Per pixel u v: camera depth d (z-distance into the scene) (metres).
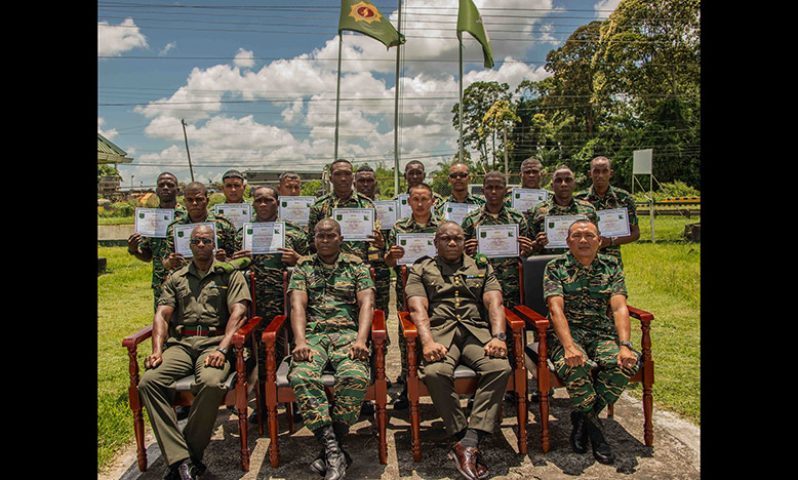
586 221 3.58
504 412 4.09
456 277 3.66
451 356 3.41
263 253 4.26
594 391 3.28
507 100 35.81
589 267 3.58
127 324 7.19
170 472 3.07
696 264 10.17
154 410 3.09
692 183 29.12
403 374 4.18
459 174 4.80
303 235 4.65
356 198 4.73
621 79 26.42
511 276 4.25
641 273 9.60
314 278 3.71
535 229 4.55
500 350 3.30
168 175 4.67
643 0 23.88
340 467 3.04
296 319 3.45
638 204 23.78
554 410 4.09
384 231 5.13
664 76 25.84
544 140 35.19
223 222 4.53
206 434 3.14
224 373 3.19
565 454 3.38
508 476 3.12
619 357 3.28
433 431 3.78
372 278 3.96
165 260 4.10
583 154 30.94
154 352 3.25
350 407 3.15
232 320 3.41
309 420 3.11
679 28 23.92
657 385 4.38
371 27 9.17
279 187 5.39
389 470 3.24
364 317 3.50
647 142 28.59
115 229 17.77
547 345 3.72
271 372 3.24
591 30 30.53
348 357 3.34
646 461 3.26
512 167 37.47
